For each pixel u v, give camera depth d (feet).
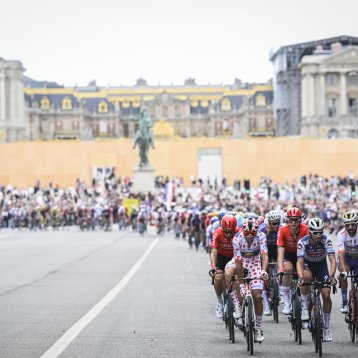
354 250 167.73
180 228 584.81
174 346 159.22
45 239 577.43
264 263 159.63
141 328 180.96
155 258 393.29
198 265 353.31
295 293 167.22
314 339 157.17
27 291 253.24
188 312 206.80
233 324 163.53
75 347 157.07
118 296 240.53
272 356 149.59
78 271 323.57
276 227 199.72
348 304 167.43
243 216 220.23
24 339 165.58
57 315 200.54
